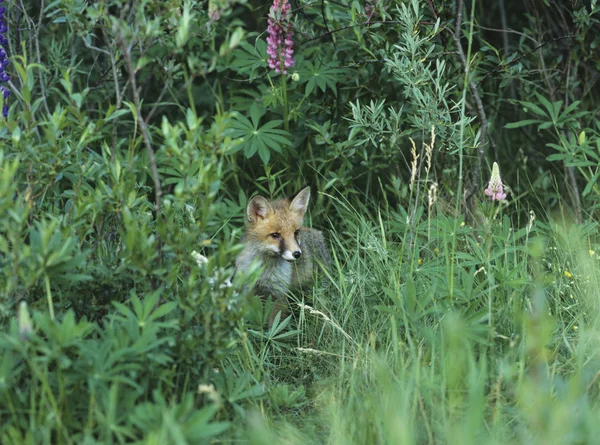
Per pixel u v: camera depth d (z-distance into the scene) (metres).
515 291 8.70
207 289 6.88
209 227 7.58
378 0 10.73
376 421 6.61
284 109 11.81
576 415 6.64
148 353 6.51
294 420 7.44
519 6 14.16
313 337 9.31
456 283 8.48
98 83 11.12
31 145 7.17
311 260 10.91
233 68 12.20
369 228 10.75
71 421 6.22
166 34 7.85
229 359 7.96
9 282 6.34
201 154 6.74
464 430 6.25
